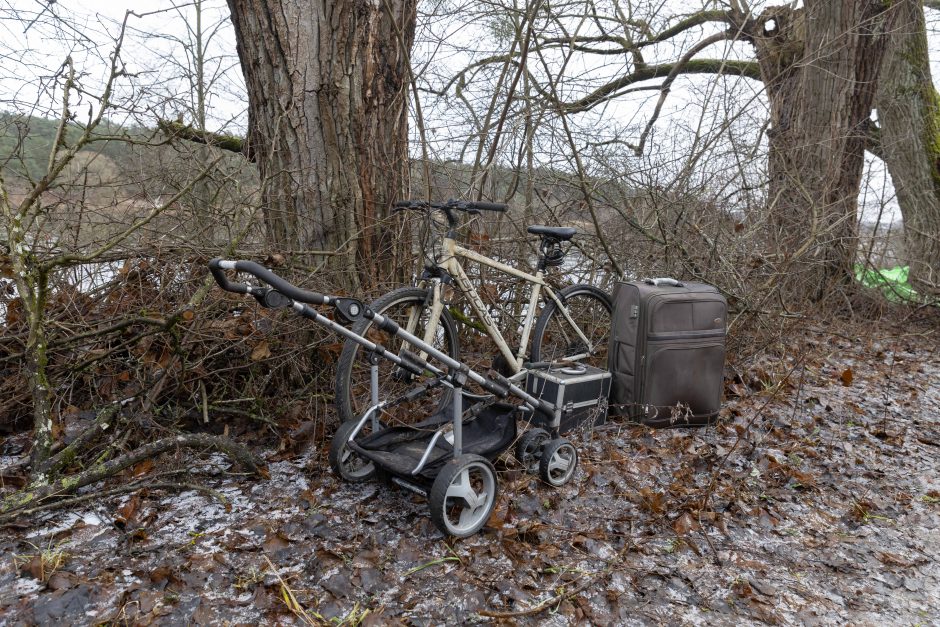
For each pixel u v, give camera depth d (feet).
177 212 12.71
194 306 10.14
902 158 26.02
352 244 13.42
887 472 11.72
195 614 7.09
